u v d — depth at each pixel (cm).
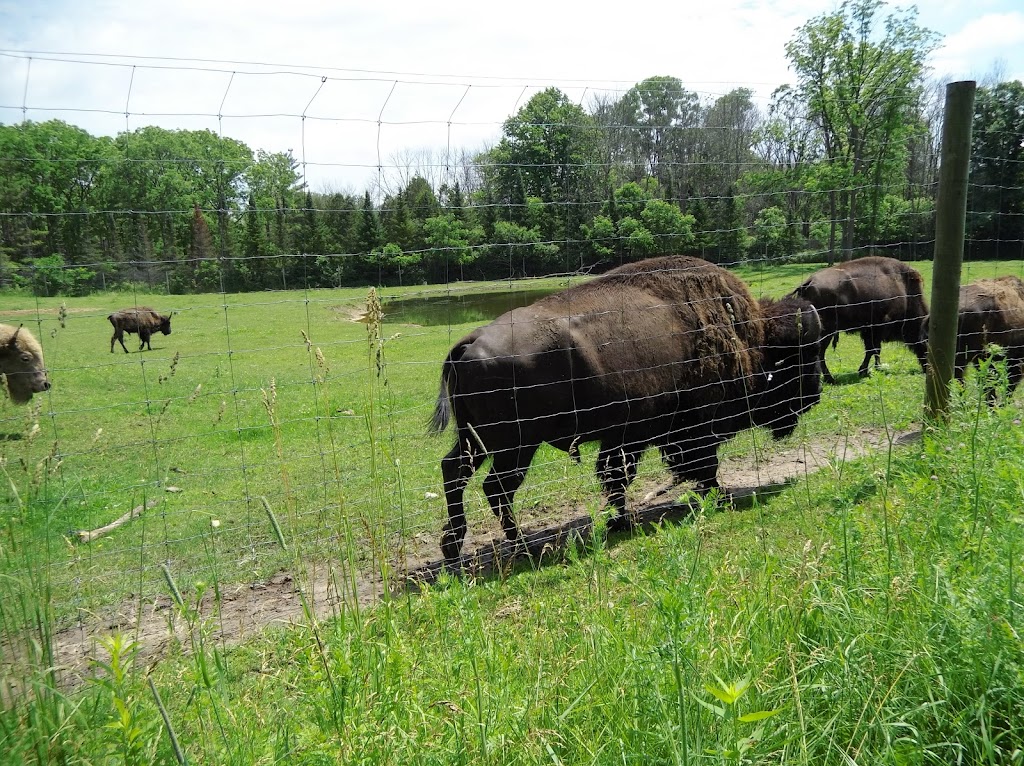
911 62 2802
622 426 504
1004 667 208
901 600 246
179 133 2661
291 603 393
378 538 322
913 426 541
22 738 178
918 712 206
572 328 477
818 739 196
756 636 239
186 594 402
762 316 588
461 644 228
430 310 635
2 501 239
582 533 496
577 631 259
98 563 420
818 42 2972
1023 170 1251
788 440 640
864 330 1073
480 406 451
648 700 204
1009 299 705
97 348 1788
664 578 240
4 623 202
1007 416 350
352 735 179
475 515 529
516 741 193
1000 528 265
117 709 180
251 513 550
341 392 1017
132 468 680
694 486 571
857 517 305
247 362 1303
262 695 226
